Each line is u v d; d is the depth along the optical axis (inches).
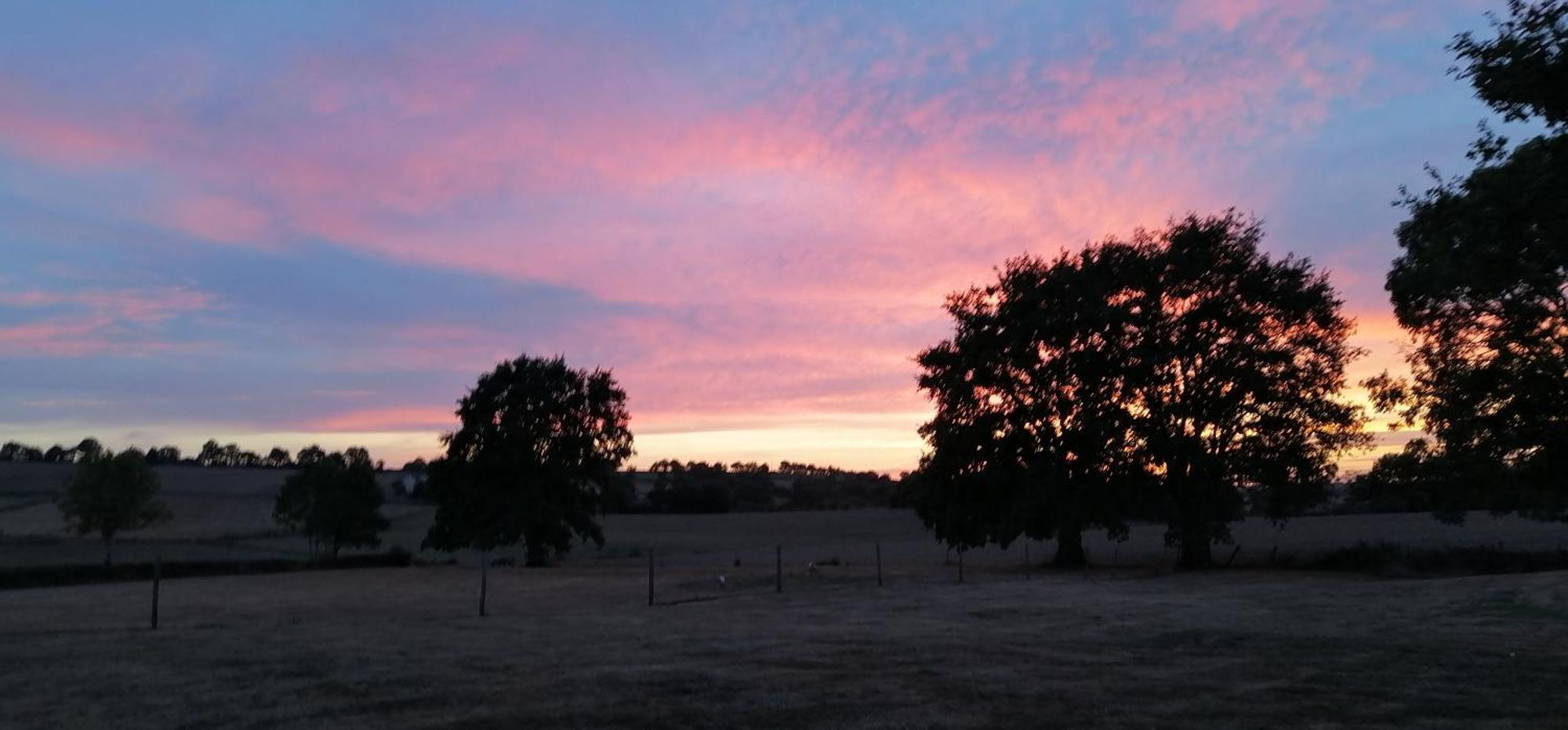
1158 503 1791.3
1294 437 1686.8
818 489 5570.9
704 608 959.0
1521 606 784.9
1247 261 1694.1
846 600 1032.8
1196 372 1726.1
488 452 2444.6
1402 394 1408.7
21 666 554.3
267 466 5142.7
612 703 428.5
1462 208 539.8
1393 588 1013.2
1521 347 1063.6
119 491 2443.4
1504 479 1343.5
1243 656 558.3
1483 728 366.0
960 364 1825.8
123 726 394.0
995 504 1830.7
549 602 1106.1
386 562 2380.7
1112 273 1759.4
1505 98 410.0
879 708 414.0
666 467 5561.0
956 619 802.2
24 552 2610.7
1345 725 373.4
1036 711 404.5
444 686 475.5
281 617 944.9
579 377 2600.9
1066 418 1761.8
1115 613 840.3
